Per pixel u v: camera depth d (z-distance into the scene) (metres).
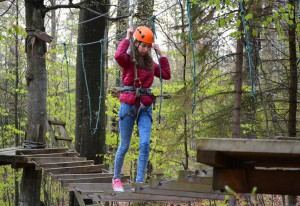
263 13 8.88
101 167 7.88
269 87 10.28
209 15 8.92
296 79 9.87
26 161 7.89
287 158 3.36
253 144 2.99
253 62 9.96
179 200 6.30
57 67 15.03
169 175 12.43
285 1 8.72
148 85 5.31
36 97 8.71
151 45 5.23
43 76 8.80
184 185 4.88
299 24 8.00
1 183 16.41
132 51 5.19
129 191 5.36
